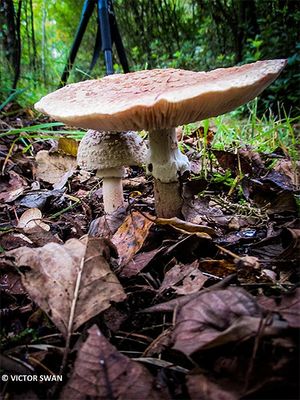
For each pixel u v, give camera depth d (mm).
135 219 156
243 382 81
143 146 190
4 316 117
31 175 266
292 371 79
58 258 120
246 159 229
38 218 189
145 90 134
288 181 220
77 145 262
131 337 108
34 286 113
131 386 84
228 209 195
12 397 89
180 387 86
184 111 134
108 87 147
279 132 327
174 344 91
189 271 130
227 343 88
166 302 111
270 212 183
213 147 274
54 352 101
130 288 128
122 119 132
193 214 175
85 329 107
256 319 87
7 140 309
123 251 146
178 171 167
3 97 414
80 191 236
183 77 141
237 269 127
